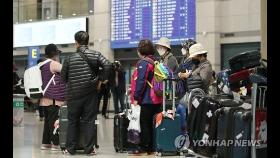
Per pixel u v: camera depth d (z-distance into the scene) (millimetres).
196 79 6328
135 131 6523
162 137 6320
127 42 17375
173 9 15984
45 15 20750
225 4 15062
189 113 5652
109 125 11977
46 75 7223
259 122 4551
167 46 7223
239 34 14766
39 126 11594
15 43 21594
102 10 18156
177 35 15891
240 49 14781
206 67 6457
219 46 15141
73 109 6617
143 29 16828
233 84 5062
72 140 6629
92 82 6605
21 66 21672
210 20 15109
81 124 6711
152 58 6684
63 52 19656
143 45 6664
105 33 18047
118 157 6309
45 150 7102
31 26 20984
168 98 6559
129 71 17625
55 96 7168
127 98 8102
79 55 6645
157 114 6426
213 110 5160
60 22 19766
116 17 17672
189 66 6926
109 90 14656
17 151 6930
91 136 6609
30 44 21031
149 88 6516
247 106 4945
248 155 4621
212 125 5113
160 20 16328
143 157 6266
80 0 19297
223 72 6578
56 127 7137
